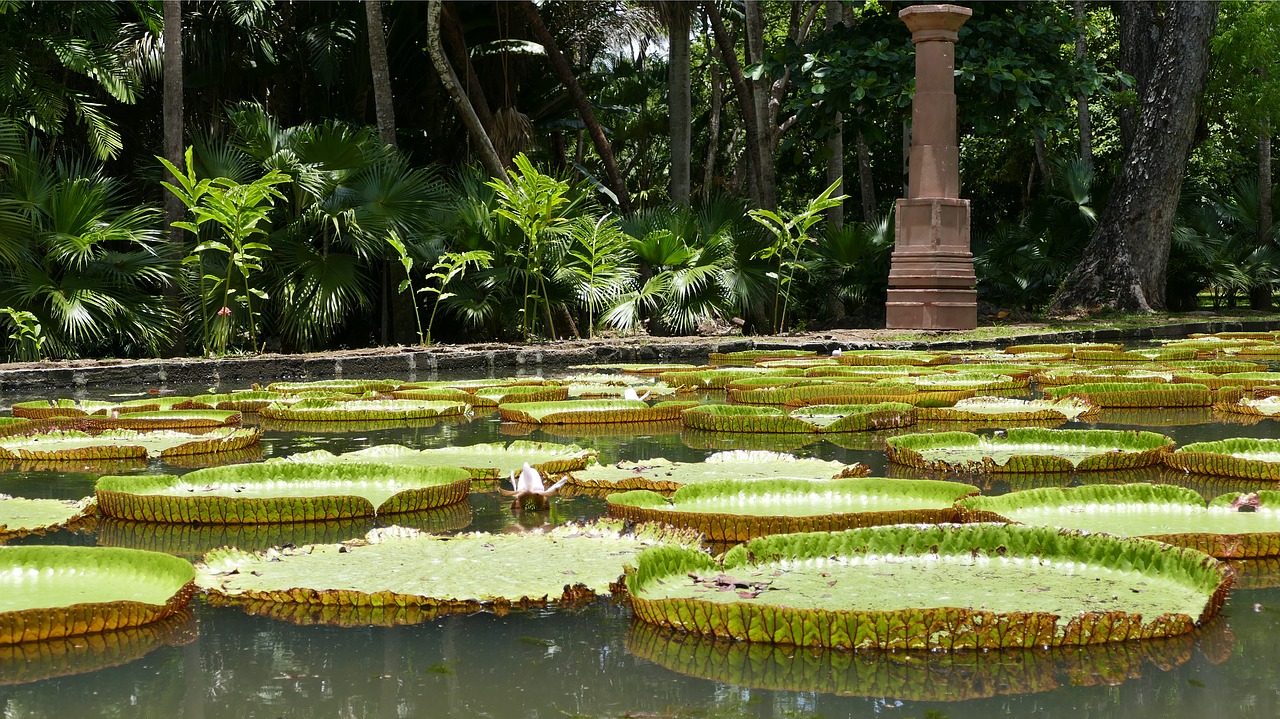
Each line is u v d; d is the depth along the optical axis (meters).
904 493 3.62
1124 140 16.33
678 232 12.92
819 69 13.72
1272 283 17.19
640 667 2.12
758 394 6.73
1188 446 4.39
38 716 1.90
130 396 7.61
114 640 2.32
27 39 11.63
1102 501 3.37
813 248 15.92
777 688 2.00
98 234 9.79
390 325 13.14
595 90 19.80
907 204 12.59
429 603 2.50
